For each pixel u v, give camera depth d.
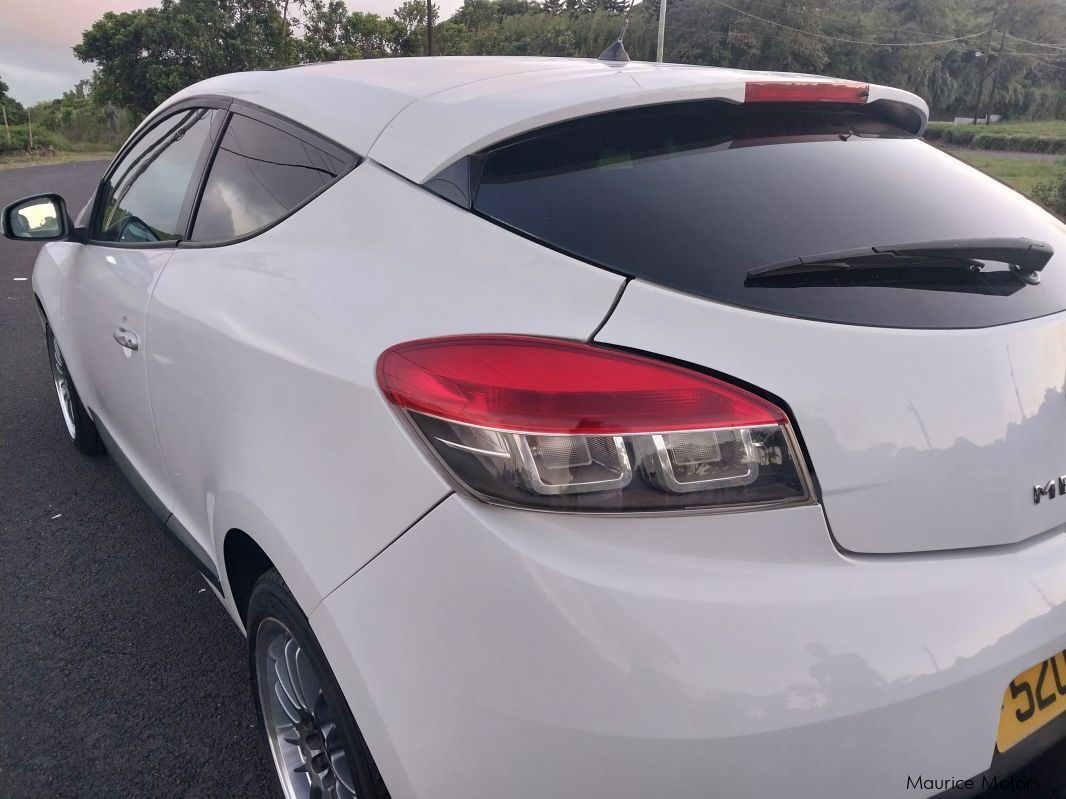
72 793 2.13
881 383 1.35
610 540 1.28
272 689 1.98
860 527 1.34
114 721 2.39
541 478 1.30
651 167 1.64
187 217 2.41
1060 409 1.52
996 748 1.38
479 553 1.30
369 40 51.00
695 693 1.22
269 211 2.05
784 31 62.97
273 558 1.64
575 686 1.24
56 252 3.71
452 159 1.64
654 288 1.39
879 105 2.04
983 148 50.69
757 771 1.23
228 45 47.50
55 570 3.14
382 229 1.70
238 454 1.81
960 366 1.41
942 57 73.50
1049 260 1.70
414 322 1.48
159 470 2.55
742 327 1.34
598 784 1.25
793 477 1.30
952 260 1.54
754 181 1.66
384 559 1.41
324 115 2.01
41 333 6.46
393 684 1.39
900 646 1.29
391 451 1.42
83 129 50.69
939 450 1.38
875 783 1.28
